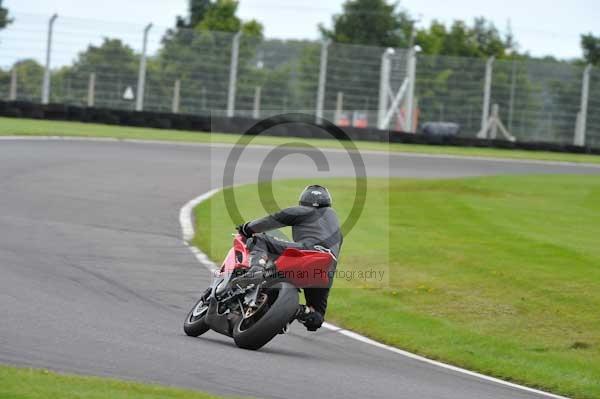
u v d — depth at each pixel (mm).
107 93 118000
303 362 26531
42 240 43781
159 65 119750
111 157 79750
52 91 116250
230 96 121938
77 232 46875
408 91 128000
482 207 67375
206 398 20094
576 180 89250
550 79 131375
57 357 23453
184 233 49875
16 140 83062
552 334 34969
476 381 27281
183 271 40469
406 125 127688
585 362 30891
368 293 39719
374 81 126125
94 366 22844
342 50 125312
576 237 56156
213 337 29516
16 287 33000
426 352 31078
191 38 120562
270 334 26953
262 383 22844
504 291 41094
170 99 120062
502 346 32312
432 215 62250
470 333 33844
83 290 34312
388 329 33750
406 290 40781
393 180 81750
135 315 31125
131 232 48625
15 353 23391
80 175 67062
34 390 19250
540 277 43750
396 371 27156
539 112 131375
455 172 92312
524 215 64750
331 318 35250
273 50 123688
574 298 40094
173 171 75562
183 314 32688
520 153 121125
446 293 40500
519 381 28266
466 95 129625
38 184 60812
